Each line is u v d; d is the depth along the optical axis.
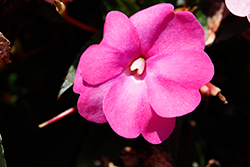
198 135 0.33
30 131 0.33
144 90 0.26
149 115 0.26
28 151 0.33
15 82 0.36
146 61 0.26
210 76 0.25
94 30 0.31
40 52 0.34
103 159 0.32
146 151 0.31
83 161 0.32
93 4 0.32
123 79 0.26
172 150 0.29
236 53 0.33
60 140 0.34
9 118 0.33
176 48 0.26
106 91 0.26
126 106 0.25
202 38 0.25
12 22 0.29
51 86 0.33
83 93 0.26
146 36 0.26
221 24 0.29
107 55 0.25
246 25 0.29
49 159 0.33
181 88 0.25
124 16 0.25
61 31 0.33
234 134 0.36
